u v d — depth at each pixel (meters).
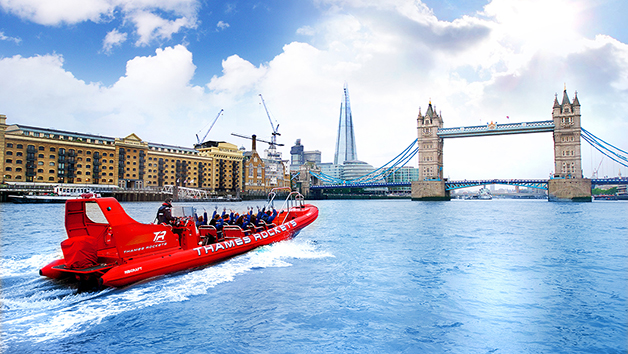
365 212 64.44
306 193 182.38
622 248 19.75
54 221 36.00
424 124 144.38
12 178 90.06
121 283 10.52
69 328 8.01
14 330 7.82
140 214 49.66
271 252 16.72
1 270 12.59
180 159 133.50
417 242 22.20
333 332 8.07
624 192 185.25
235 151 159.88
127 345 7.32
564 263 15.56
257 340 7.63
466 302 10.14
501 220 43.09
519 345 7.53
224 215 16.81
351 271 13.65
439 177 145.75
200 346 7.32
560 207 87.31
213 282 11.64
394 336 7.90
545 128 123.62
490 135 136.62
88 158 105.19
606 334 8.05
